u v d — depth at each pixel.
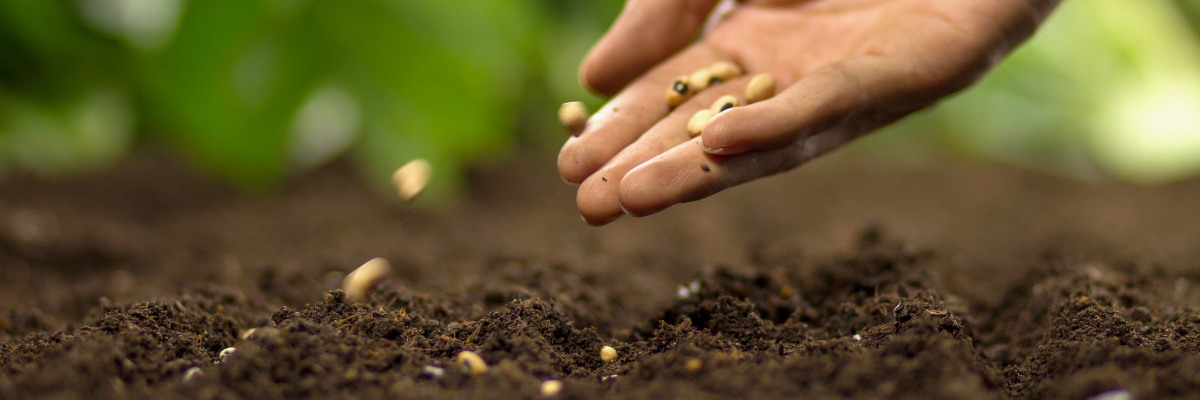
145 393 0.47
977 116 1.55
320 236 0.86
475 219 0.96
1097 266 0.60
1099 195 1.24
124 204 1.05
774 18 0.59
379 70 0.93
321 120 0.97
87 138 1.07
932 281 0.56
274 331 0.48
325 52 0.91
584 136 0.54
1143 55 1.50
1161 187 1.34
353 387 0.47
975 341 0.54
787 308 0.55
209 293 0.58
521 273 0.63
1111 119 1.52
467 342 0.51
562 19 1.08
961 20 0.55
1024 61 1.47
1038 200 1.18
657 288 0.65
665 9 0.58
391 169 0.97
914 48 0.55
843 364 0.47
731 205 1.10
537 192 1.15
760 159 0.52
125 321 0.51
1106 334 0.50
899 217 1.01
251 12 0.86
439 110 0.95
